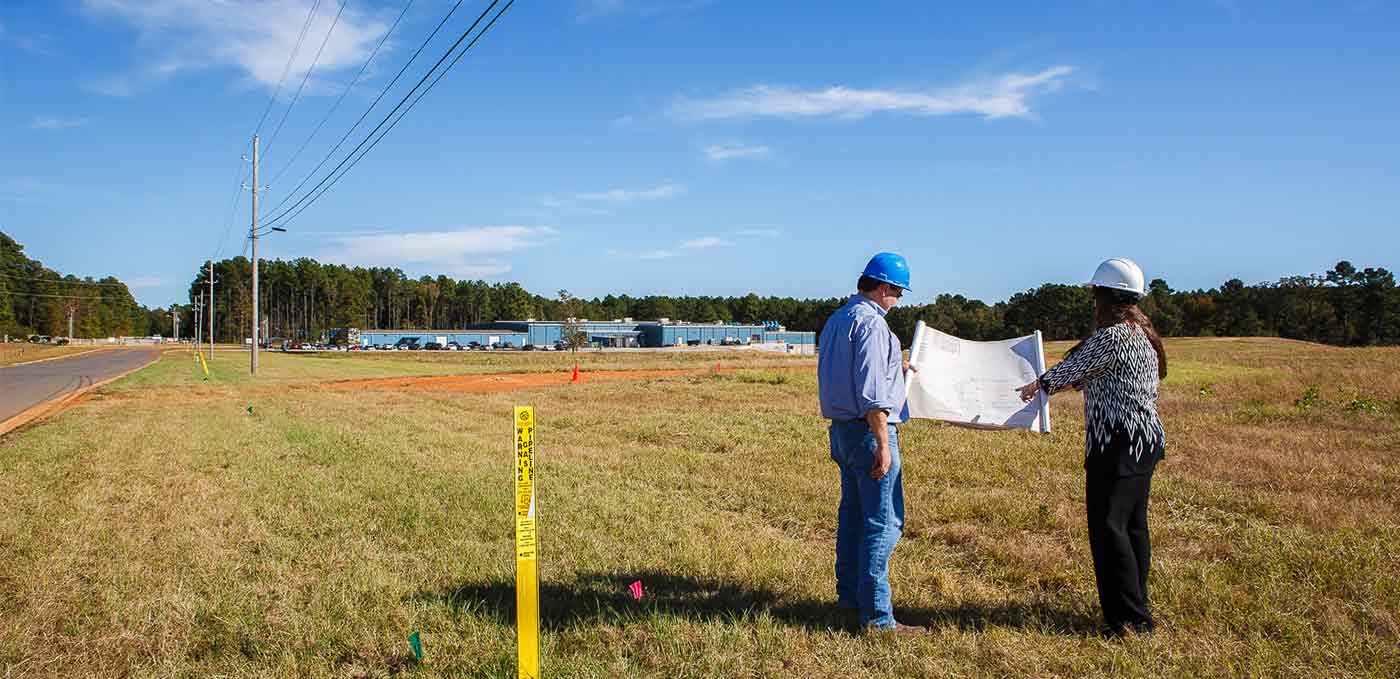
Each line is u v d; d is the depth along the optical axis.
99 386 28.33
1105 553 4.23
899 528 4.49
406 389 26.08
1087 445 4.31
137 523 6.80
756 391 23.36
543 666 3.87
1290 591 4.79
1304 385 19.84
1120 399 4.17
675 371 39.84
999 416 4.70
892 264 4.39
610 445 11.77
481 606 4.71
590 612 4.68
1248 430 12.26
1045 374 4.33
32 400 22.47
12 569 5.47
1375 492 7.58
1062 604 4.76
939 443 11.12
